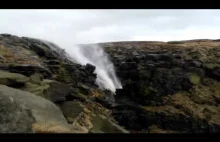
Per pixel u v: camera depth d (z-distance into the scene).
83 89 28.72
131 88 43.06
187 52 56.06
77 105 18.64
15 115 10.10
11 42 34.59
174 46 62.34
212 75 47.72
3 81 16.73
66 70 31.45
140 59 49.69
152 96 42.12
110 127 17.42
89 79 34.41
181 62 48.12
